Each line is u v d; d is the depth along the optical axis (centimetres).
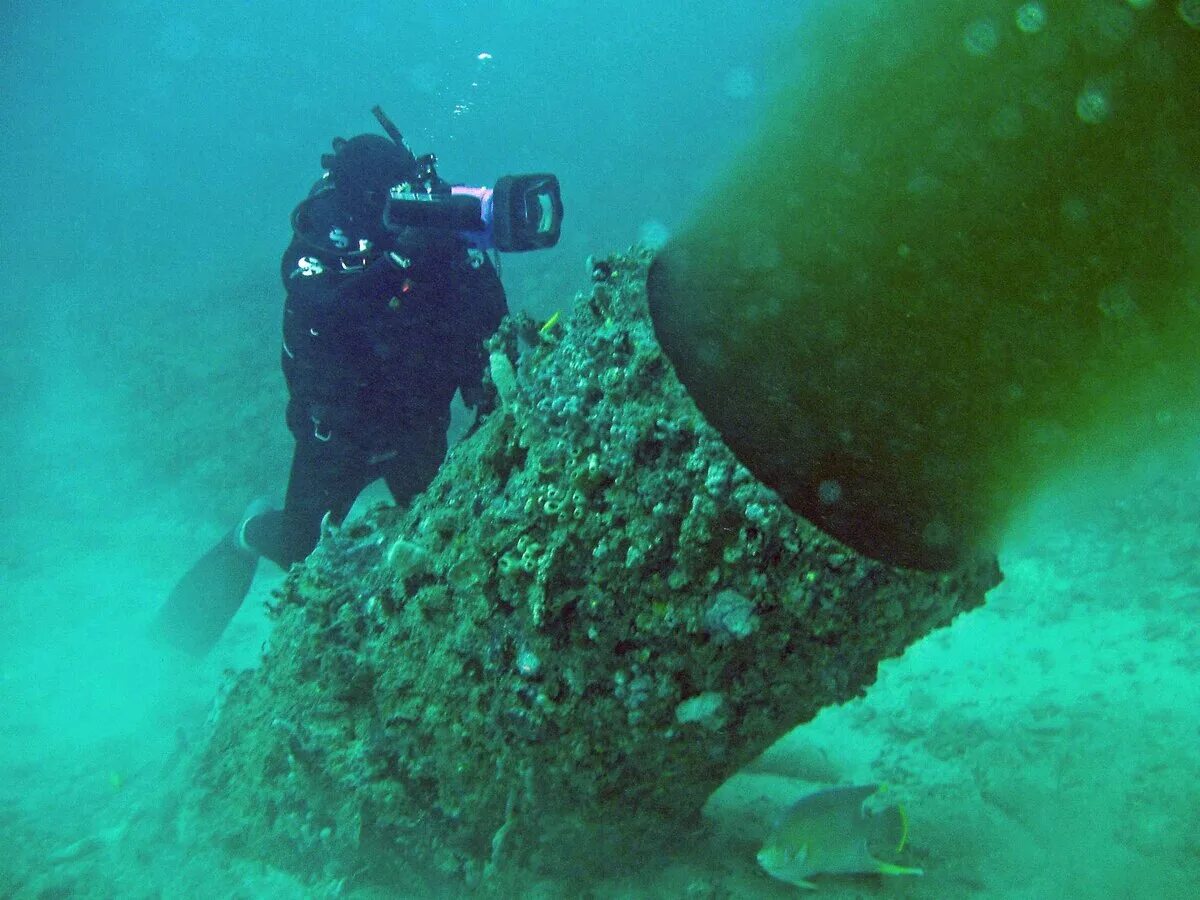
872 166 129
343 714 253
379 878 254
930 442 144
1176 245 110
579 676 198
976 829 256
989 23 110
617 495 183
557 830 231
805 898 228
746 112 148
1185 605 382
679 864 250
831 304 143
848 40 128
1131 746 285
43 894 284
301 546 432
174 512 901
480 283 386
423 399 399
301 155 6531
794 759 316
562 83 6222
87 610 672
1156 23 100
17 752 433
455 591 221
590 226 1688
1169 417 124
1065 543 464
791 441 160
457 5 9975
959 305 128
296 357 393
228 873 274
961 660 392
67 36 8419
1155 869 223
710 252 165
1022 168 114
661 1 9244
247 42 10231
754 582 174
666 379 178
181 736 347
